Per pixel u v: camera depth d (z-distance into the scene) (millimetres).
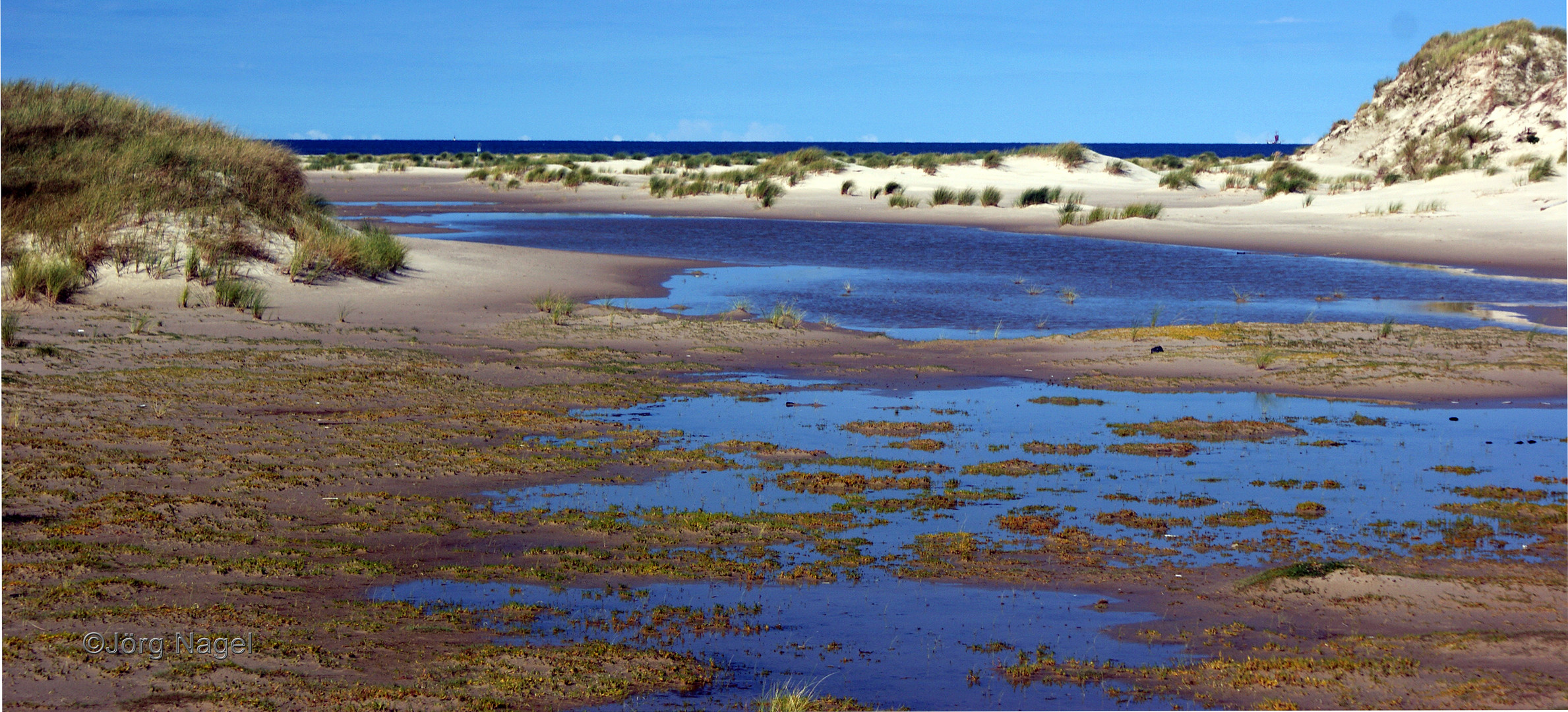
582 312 17609
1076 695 5074
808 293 21047
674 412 11633
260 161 22266
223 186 20859
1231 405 12258
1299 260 26375
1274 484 9094
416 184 54031
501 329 16141
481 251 24156
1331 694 5047
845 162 55375
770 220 37875
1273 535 7742
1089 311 19281
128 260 17812
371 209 40281
